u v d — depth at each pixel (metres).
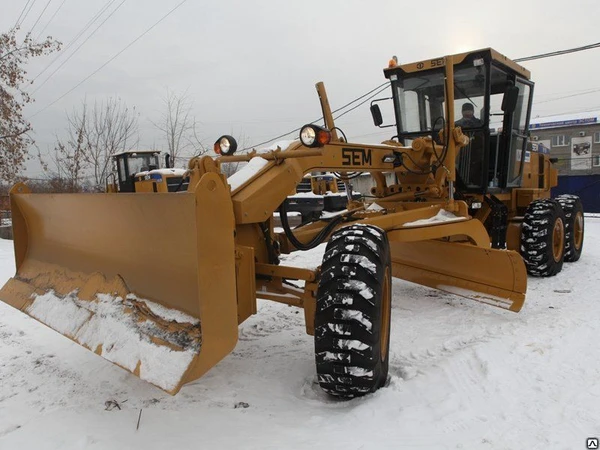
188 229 2.50
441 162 4.65
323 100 5.07
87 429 2.73
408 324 4.58
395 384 3.12
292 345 4.09
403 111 5.97
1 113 14.92
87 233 3.27
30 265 3.95
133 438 2.62
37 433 2.69
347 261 2.88
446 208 4.68
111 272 3.11
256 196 3.27
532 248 6.30
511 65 5.69
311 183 13.14
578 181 21.70
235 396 3.11
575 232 7.60
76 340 2.93
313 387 3.25
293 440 2.56
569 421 2.66
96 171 17.58
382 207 5.06
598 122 36.25
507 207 6.68
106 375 3.47
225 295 2.59
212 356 2.48
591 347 3.71
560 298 5.34
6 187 16.56
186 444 2.55
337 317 2.81
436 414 2.78
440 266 5.24
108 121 17.66
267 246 3.54
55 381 3.40
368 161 4.21
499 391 3.04
